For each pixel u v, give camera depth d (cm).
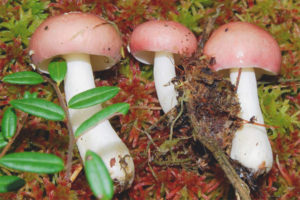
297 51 29
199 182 26
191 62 25
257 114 25
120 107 22
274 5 29
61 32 23
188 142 26
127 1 28
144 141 27
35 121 26
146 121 27
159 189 26
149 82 28
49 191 25
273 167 26
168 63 26
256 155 24
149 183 26
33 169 20
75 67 25
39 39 24
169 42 25
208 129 25
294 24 29
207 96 25
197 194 26
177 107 26
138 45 26
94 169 20
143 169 26
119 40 25
